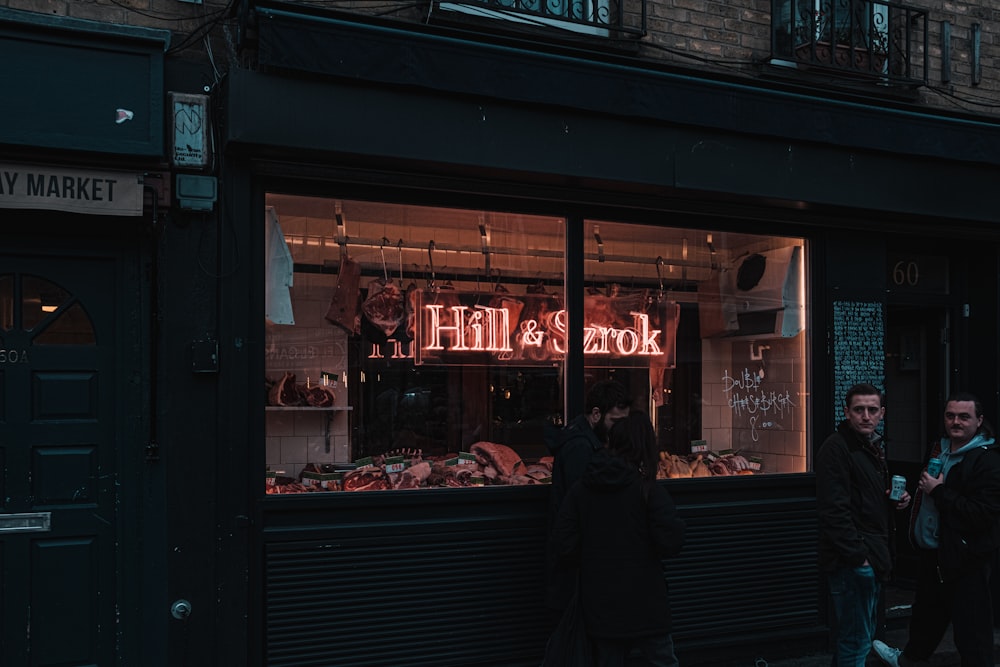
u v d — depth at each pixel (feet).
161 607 13.09
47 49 12.23
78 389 13.05
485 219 16.14
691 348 17.93
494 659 15.06
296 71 13.24
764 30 18.03
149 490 13.09
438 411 15.80
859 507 13.83
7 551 12.64
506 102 14.70
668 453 17.61
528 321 16.42
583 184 15.81
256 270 13.93
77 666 12.93
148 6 13.16
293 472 14.61
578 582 12.25
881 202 17.90
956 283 21.03
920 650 16.26
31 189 12.08
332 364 14.99
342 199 14.85
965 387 20.89
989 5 20.65
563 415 16.62
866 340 18.70
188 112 13.21
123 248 13.30
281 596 13.73
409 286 15.57
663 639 11.98
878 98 18.51
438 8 15.01
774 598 17.43
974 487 14.53
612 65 15.23
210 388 13.38
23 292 12.88
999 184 19.30
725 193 16.47
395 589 14.39
